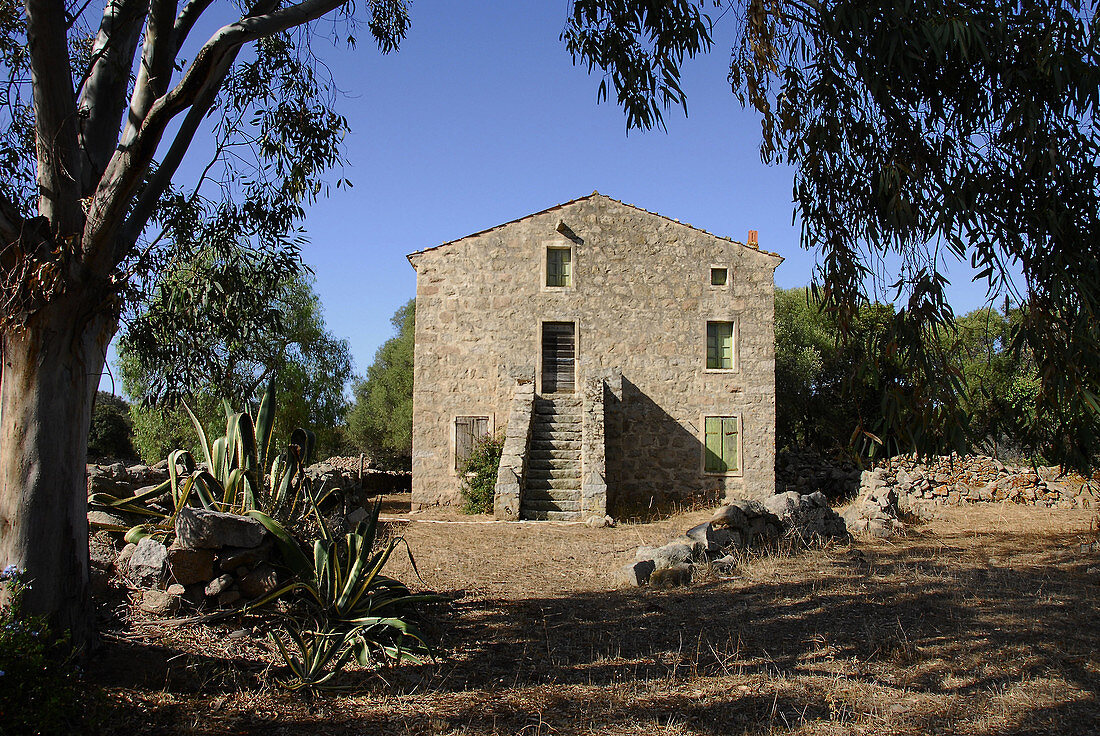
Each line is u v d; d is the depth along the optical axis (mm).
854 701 4570
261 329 6855
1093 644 5574
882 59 4121
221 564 5539
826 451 25531
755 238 19688
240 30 4539
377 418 40312
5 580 4105
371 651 5270
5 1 5379
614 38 5445
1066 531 11836
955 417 4000
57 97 4555
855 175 4547
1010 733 4078
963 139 4379
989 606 6707
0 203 4359
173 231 6105
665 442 18141
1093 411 3977
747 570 8492
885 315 4457
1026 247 4109
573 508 14648
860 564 8820
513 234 18359
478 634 6008
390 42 7727
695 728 4215
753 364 18453
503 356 18047
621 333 18328
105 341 4801
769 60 4961
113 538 6148
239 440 6547
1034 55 4070
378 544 10625
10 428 4340
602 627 6258
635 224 18594
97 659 4547
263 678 4656
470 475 17109
